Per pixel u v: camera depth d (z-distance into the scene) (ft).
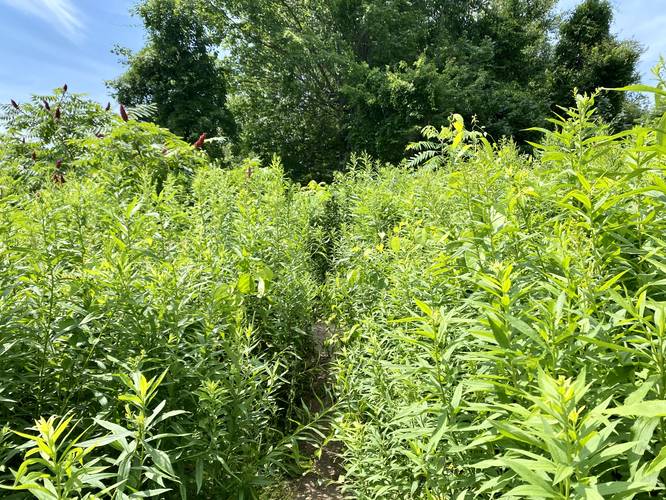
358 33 87.92
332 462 11.13
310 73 88.02
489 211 8.39
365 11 81.51
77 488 4.88
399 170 22.66
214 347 8.54
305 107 96.48
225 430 7.61
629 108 63.52
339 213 21.29
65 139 25.02
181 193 18.06
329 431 11.82
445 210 10.70
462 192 9.14
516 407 4.32
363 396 9.59
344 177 23.21
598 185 7.13
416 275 9.37
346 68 80.74
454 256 7.93
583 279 6.05
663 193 6.61
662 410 3.51
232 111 102.68
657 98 7.27
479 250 7.87
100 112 26.50
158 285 8.42
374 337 9.20
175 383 7.70
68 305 8.00
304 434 11.82
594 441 3.76
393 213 16.42
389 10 82.28
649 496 4.62
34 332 7.35
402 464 7.76
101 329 7.77
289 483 10.25
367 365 9.76
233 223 13.85
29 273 7.97
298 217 17.43
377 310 11.30
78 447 5.43
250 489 7.88
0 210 9.48
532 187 9.16
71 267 9.69
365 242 15.76
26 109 25.09
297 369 12.67
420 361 6.46
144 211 12.55
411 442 6.50
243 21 92.38
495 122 72.43
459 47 83.35
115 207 11.30
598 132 8.45
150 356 7.93
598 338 5.45
